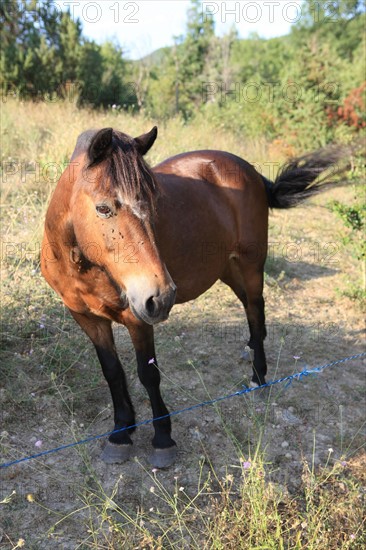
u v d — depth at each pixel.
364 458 3.08
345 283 5.50
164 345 4.07
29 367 3.59
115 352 2.96
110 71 14.08
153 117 12.52
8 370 3.53
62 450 3.00
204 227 3.19
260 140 12.30
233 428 3.28
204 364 3.96
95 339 2.90
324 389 3.78
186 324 4.44
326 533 2.35
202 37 23.52
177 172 3.37
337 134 12.08
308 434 3.28
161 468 2.90
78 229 2.30
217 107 14.30
